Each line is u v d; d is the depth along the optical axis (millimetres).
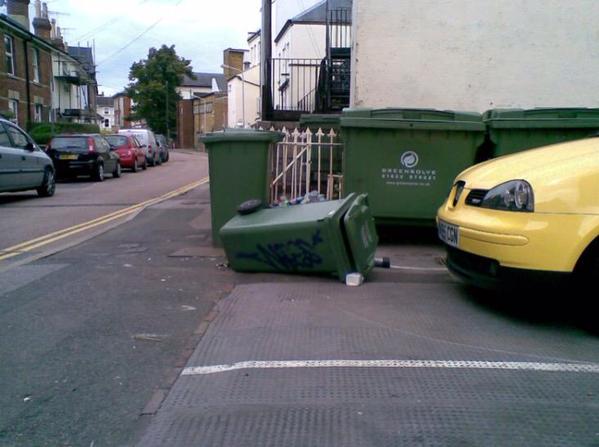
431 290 5605
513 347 4176
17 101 29344
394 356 4004
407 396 3424
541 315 4863
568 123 7098
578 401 3355
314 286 5750
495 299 5309
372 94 9711
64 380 3762
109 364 4000
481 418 3168
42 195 14734
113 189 17188
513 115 7211
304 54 23062
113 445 3002
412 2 9570
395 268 6492
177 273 6445
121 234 8945
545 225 4266
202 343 4336
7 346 4336
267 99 13922
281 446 2922
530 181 4422
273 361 3949
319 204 6277
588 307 4340
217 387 3596
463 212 4906
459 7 9555
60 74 37531
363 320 4738
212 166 7453
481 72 9648
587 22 9516
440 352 4078
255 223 6133
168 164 32844
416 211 7387
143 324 4793
